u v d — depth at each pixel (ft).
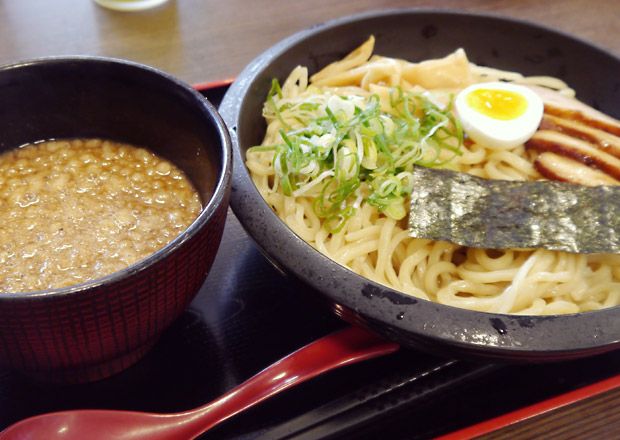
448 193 1.07
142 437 0.86
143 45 1.62
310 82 1.34
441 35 1.40
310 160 1.07
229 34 1.67
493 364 0.93
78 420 0.86
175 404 0.92
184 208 0.95
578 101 1.30
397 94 1.26
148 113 1.00
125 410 0.91
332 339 0.95
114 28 1.67
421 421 0.94
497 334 0.82
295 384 0.91
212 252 0.85
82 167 0.99
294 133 1.13
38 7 1.73
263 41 1.65
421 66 1.31
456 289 1.08
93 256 0.86
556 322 0.83
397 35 1.38
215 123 0.88
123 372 0.95
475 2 1.82
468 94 1.23
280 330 1.02
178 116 0.96
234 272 1.10
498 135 1.18
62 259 0.86
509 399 0.96
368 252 1.10
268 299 1.06
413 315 0.83
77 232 0.89
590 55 1.30
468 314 0.83
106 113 1.02
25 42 1.61
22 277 0.83
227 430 0.90
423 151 1.13
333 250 1.09
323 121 1.13
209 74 1.54
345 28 1.33
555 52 1.35
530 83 1.38
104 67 0.95
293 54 1.28
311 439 0.90
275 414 0.92
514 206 1.06
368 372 0.96
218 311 1.04
